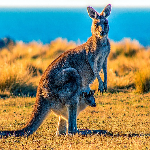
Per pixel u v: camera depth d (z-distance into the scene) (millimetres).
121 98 41344
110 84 48000
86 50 24266
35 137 22703
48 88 23281
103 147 19891
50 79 23344
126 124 27703
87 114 33000
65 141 21328
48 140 21969
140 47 77438
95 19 24672
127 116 31656
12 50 81188
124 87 48344
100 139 21922
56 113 23938
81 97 23984
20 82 47250
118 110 34688
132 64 59969
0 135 22469
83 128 26578
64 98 23234
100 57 24703
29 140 21641
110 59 70250
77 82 23375
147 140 21766
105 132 23984
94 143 21062
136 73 48312
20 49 79250
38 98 23641
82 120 30078
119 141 21469
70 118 23281
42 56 77625
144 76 45938
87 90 24703
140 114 32688
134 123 28141
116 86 47781
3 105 37844
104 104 38312
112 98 41406
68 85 23125
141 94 43594
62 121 24453
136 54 72500
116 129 25641
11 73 47375
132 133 24375
